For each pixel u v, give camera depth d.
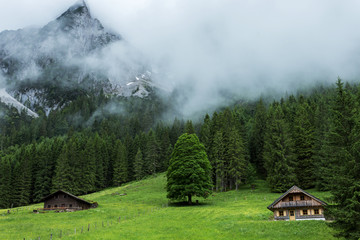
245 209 49.72
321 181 59.94
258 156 89.69
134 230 38.31
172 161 64.50
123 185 104.25
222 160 77.19
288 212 40.91
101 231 37.97
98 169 108.38
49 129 198.00
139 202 67.56
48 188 99.06
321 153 61.41
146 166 110.81
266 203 54.12
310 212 40.22
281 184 64.56
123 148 117.94
